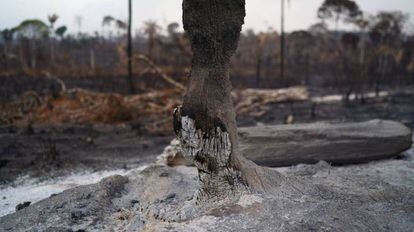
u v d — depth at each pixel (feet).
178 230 13.69
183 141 15.64
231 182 16.06
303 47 115.96
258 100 59.21
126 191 20.12
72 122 46.29
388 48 94.27
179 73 84.48
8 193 22.75
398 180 20.89
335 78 96.89
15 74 89.76
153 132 40.63
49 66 101.86
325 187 18.07
